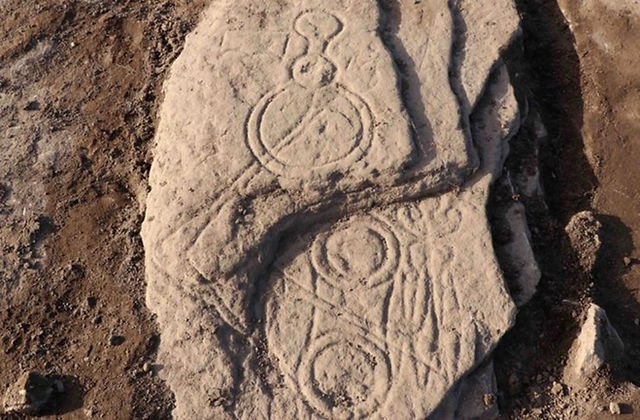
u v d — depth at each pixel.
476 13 2.16
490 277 1.87
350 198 1.96
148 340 1.90
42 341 1.96
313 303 1.89
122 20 2.39
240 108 2.03
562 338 1.90
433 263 1.90
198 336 1.87
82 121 2.24
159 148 2.06
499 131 2.02
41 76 2.33
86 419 1.86
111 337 1.93
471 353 1.82
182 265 1.91
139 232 2.05
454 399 1.81
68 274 2.03
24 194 2.14
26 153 2.20
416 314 1.87
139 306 1.96
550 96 2.24
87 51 2.35
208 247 1.91
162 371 1.87
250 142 2.00
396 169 1.94
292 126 2.00
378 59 2.05
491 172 1.98
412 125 1.98
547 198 2.09
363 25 2.11
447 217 1.94
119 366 1.89
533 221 2.00
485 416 1.82
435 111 2.00
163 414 1.85
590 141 2.16
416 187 1.95
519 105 2.09
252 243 1.91
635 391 1.83
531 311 1.92
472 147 1.98
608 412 1.81
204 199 1.95
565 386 1.86
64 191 2.14
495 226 1.96
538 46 2.30
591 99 2.21
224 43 2.13
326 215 1.97
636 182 2.12
